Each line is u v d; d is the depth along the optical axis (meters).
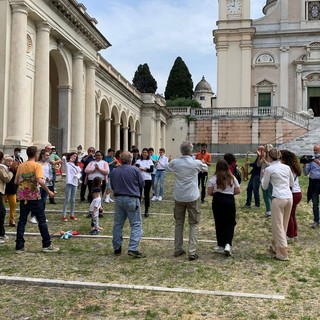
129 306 5.69
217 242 8.72
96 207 10.23
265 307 5.70
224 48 50.69
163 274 7.11
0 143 17.28
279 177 8.27
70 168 11.90
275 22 50.91
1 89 17.38
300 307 5.72
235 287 6.52
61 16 21.25
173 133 49.28
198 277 6.98
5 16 17.52
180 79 70.69
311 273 7.27
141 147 46.38
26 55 18.20
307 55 49.12
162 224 11.55
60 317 5.32
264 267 7.64
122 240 9.34
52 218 12.16
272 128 44.75
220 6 50.84
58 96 23.62
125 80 40.88
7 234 10.05
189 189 8.09
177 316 5.34
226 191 8.50
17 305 5.70
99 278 6.83
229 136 46.38
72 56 24.08
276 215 8.23
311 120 44.88
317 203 11.34
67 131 23.39
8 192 10.86
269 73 50.62
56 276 6.88
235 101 50.47
